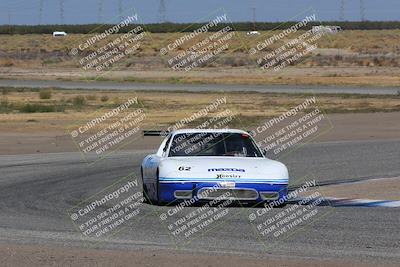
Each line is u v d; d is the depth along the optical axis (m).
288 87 95.88
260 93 86.56
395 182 27.91
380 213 20.52
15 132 50.56
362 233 17.53
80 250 15.48
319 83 103.06
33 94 86.31
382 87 95.81
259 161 21.95
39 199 23.44
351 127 52.91
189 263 14.20
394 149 40.06
